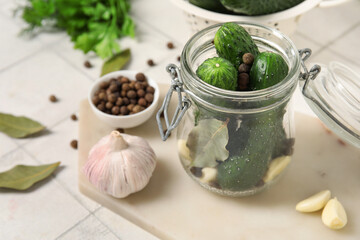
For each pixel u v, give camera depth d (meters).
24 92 0.61
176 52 0.65
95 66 0.64
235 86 0.36
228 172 0.39
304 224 0.41
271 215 0.42
